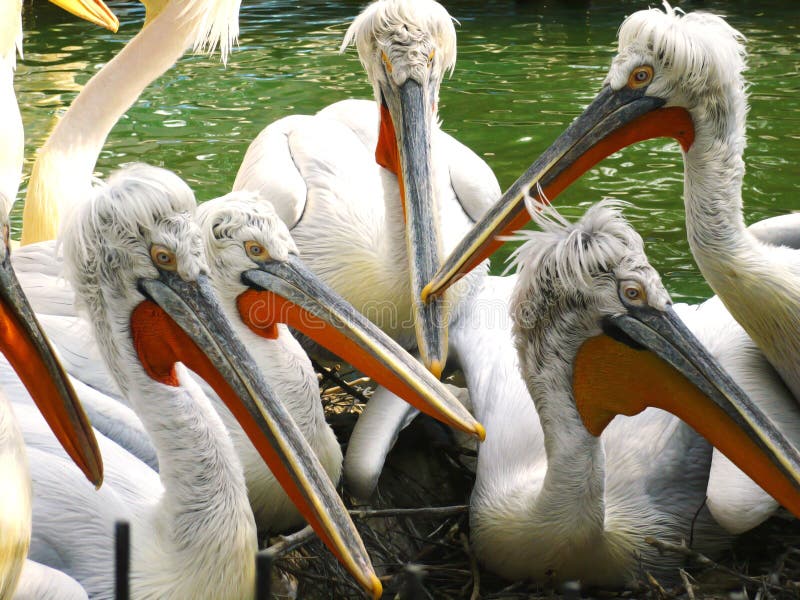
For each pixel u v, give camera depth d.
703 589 5.00
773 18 16.48
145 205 4.26
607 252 4.53
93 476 3.92
